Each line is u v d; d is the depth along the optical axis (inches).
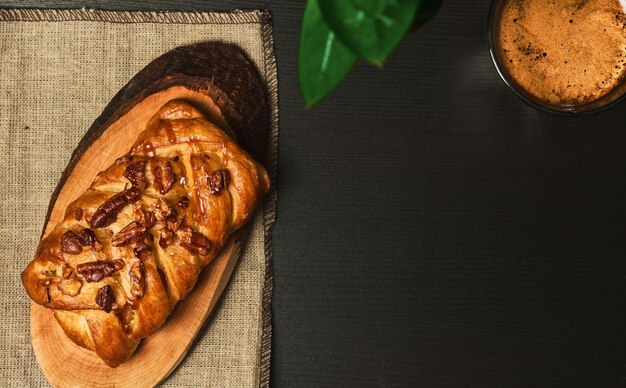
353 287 28.0
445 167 28.1
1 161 27.5
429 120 28.1
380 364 28.0
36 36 27.6
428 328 28.1
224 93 26.7
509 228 28.2
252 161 25.2
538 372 28.1
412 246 28.1
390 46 17.5
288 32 27.9
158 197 24.5
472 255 28.1
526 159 28.2
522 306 28.1
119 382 26.3
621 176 28.2
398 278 28.1
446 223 28.1
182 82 26.5
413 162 28.1
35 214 27.5
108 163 26.3
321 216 28.0
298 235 28.0
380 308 28.1
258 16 27.6
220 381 27.6
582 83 25.7
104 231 24.5
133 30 27.7
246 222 26.6
